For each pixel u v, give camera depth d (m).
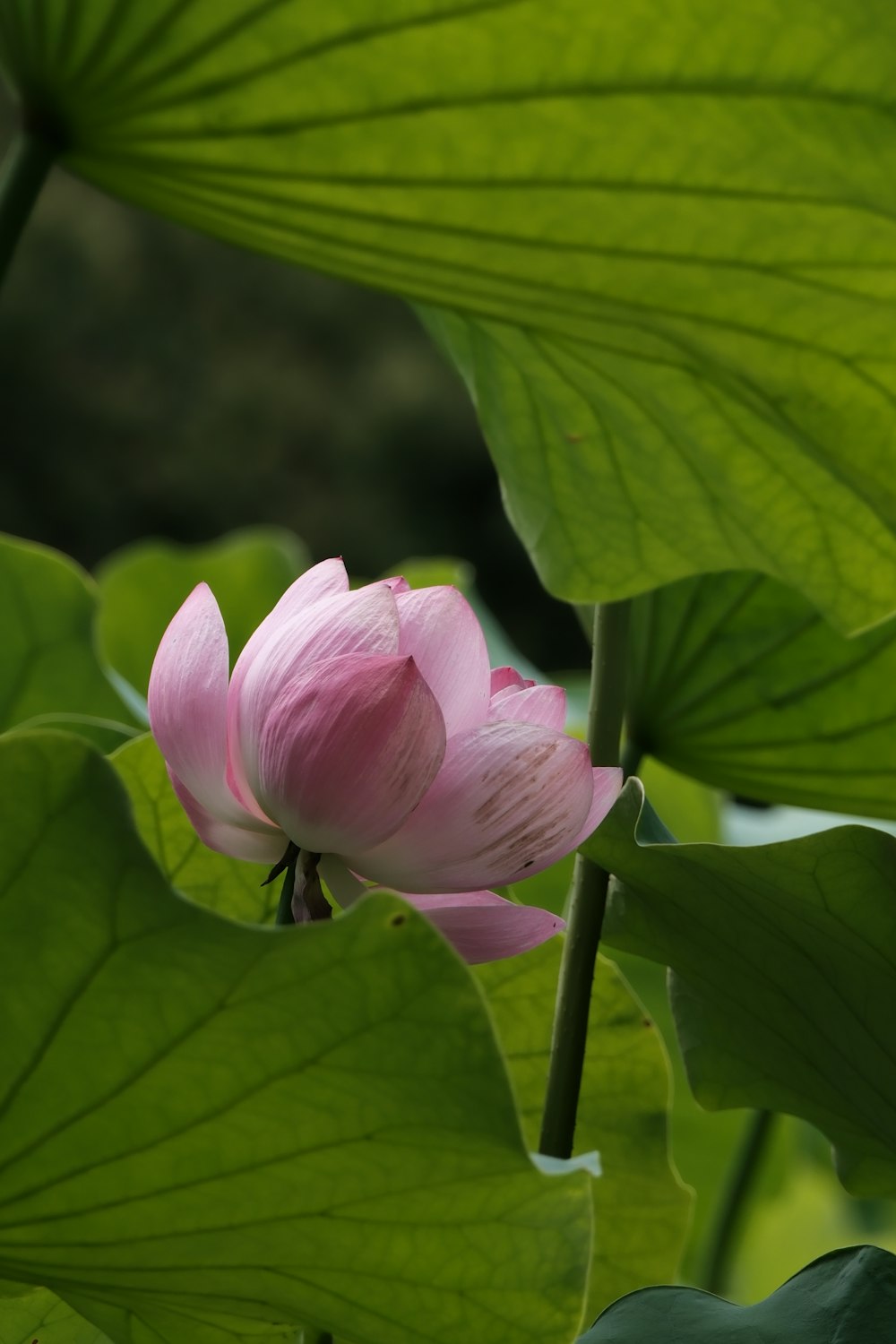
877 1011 2.12
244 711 1.98
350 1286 1.99
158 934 1.90
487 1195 1.95
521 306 2.20
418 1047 1.91
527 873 2.00
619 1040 2.31
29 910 1.91
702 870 2.11
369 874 2.00
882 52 2.04
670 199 2.11
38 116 2.12
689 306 2.16
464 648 2.01
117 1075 1.94
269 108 2.10
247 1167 1.95
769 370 2.18
